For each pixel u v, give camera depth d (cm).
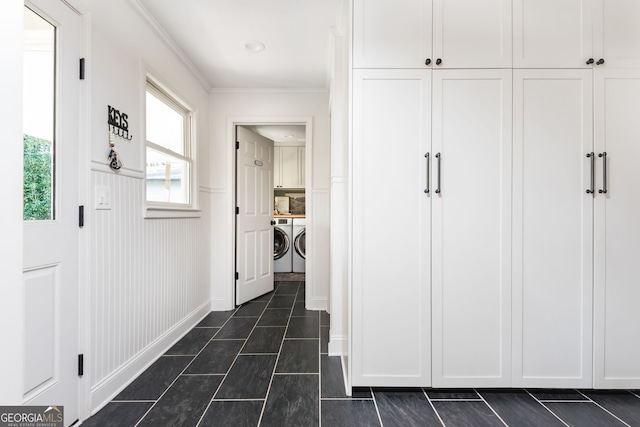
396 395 148
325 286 290
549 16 146
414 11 146
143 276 176
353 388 154
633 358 146
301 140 472
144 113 178
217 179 292
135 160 170
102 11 143
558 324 147
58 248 119
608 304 146
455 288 148
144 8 175
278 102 294
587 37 145
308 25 196
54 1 116
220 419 130
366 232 148
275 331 233
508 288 147
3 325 48
